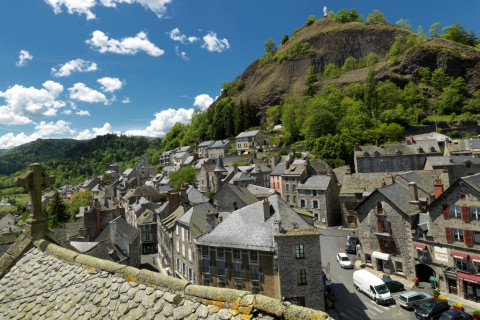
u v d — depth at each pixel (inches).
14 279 297.1
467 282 1256.2
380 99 5172.2
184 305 213.0
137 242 1815.9
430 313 1099.3
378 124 4357.8
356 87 5753.0
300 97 7337.6
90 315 232.8
